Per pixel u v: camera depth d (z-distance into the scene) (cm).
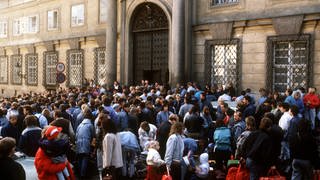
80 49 2809
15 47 3588
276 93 1439
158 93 1720
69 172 723
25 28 3450
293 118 1002
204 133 1184
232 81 1956
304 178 833
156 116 1264
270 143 776
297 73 1741
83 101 1317
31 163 838
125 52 2433
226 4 1950
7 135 995
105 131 874
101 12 2627
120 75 2456
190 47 2073
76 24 2844
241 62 1908
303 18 1692
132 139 1002
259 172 786
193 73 2086
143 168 1049
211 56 2020
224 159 1004
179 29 2038
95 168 1102
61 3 2978
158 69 2292
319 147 1066
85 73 2775
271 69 1797
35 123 898
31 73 3409
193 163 917
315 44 1672
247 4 1878
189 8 2067
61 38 2973
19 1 3512
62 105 1170
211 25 1998
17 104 1266
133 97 1447
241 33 1908
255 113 1194
